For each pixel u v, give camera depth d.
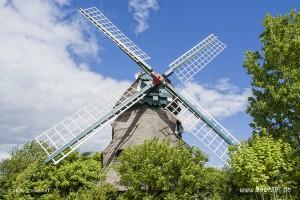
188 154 27.12
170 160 26.05
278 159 24.16
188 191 25.81
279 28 27.45
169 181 26.42
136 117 33.78
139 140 31.95
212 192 27.23
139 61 34.59
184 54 37.50
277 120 26.86
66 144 31.52
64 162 32.31
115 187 29.47
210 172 27.47
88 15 36.09
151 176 25.81
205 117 33.66
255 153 24.58
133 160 27.06
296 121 26.06
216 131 33.28
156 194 26.58
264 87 27.12
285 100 25.27
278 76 26.97
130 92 35.03
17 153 48.41
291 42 25.91
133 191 26.25
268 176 23.98
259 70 27.47
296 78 25.28
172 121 34.62
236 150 26.06
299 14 27.33
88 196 28.00
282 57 26.52
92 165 31.66
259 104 26.88
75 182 30.30
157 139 28.58
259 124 27.47
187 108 33.97
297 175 24.27
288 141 26.36
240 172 24.62
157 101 34.41
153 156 26.67
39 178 30.98
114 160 32.00
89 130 32.09
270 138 25.42
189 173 25.95
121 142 32.69
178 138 34.00
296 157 24.48
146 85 34.59
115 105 34.47
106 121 32.66
